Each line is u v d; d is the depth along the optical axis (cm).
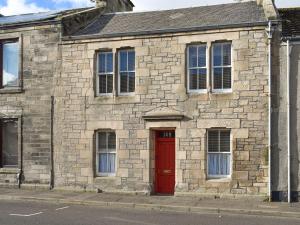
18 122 2177
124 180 1991
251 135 1833
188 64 1942
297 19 2012
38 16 2328
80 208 1669
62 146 2098
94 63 2067
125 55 2041
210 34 1900
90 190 2036
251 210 1580
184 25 1991
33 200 1859
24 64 2180
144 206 1695
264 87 1831
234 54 1869
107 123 2031
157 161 1986
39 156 2133
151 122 1964
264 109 1825
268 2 1895
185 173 1908
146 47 1986
